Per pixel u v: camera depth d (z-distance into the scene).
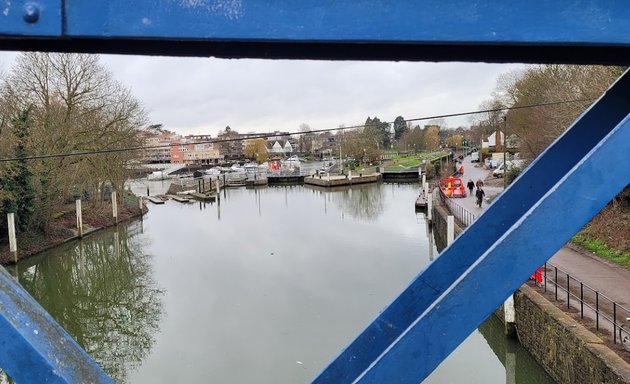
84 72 28.19
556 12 1.73
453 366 11.30
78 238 27.36
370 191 53.50
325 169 74.88
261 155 107.19
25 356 1.74
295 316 14.45
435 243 25.33
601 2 1.72
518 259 1.87
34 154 23.61
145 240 28.62
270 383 10.55
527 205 2.72
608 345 7.90
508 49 2.19
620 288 10.98
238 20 1.72
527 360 10.72
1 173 21.56
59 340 1.98
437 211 26.27
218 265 21.41
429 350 1.91
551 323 9.37
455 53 2.19
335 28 1.73
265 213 39.19
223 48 2.04
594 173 1.83
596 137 2.57
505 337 11.60
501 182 40.88
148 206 46.78
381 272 19.05
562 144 2.65
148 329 14.22
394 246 24.19
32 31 1.66
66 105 27.91
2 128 22.00
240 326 13.91
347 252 23.00
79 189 33.28
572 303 10.10
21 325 1.81
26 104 25.00
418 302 2.83
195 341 13.04
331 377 2.82
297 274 19.22
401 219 33.00
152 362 11.84
